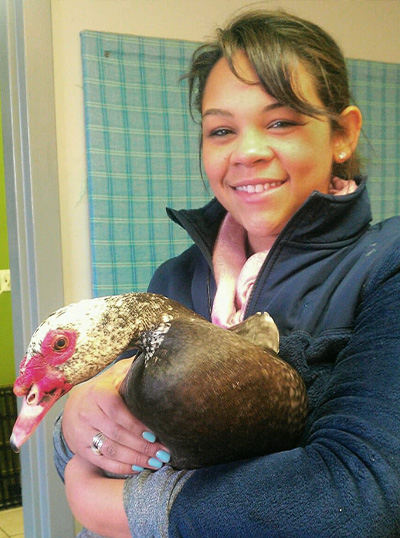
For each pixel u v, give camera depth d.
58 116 1.28
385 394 0.56
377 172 1.50
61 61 1.26
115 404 0.71
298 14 1.37
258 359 0.62
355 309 0.70
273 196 0.75
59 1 1.25
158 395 0.61
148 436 0.69
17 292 1.39
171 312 0.68
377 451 0.53
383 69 1.48
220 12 1.37
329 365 0.71
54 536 1.34
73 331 0.68
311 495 0.53
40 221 1.28
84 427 0.74
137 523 0.61
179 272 0.95
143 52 1.30
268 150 0.73
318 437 0.59
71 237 1.32
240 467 0.58
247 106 0.72
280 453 0.59
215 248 0.88
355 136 0.80
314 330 0.72
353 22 1.44
